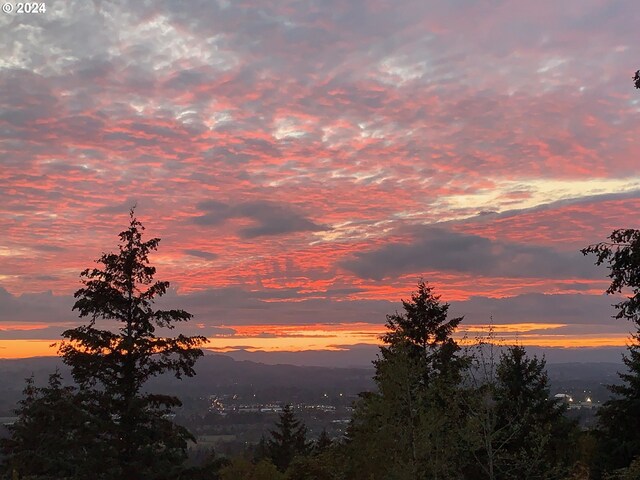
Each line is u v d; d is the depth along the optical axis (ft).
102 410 68.90
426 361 69.82
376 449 59.00
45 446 73.51
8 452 100.68
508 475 53.93
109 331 71.20
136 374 72.18
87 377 69.72
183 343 72.64
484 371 51.80
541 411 79.30
